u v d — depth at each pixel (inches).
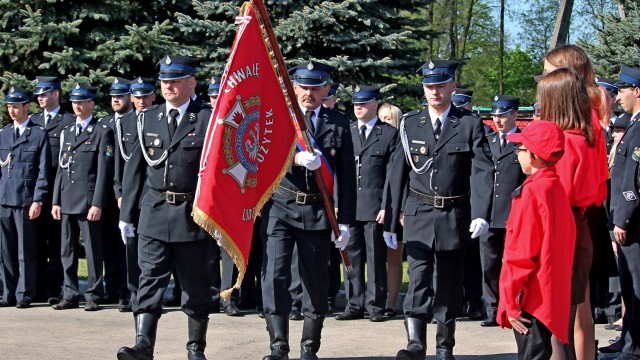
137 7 573.6
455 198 259.0
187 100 252.4
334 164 262.8
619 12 643.5
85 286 429.4
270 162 239.0
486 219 251.9
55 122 404.8
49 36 534.3
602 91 228.1
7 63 556.1
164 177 246.2
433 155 259.9
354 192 263.6
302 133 246.2
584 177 206.7
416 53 593.6
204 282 251.6
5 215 384.2
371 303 356.2
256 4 236.1
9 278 386.6
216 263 376.2
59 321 342.6
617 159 272.4
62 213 378.0
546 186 188.4
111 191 373.4
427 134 262.8
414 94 599.8
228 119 225.3
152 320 244.8
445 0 1278.3
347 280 361.4
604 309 346.6
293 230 256.4
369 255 357.7
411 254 258.8
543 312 187.5
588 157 207.6
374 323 350.3
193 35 578.6
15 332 316.2
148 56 551.8
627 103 262.8
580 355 223.6
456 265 261.7
